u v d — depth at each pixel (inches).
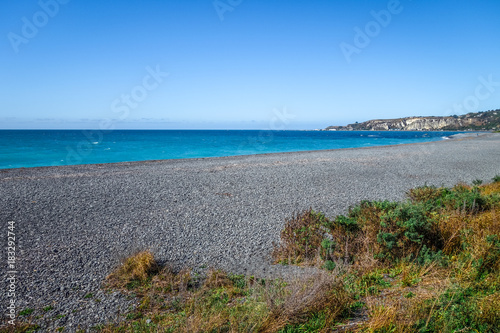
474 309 127.8
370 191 508.1
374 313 133.8
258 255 248.4
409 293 153.6
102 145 2022.6
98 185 537.6
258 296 157.9
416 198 375.6
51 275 208.8
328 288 149.3
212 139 3233.3
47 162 1083.3
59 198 437.7
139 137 3597.4
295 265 217.0
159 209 386.9
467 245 203.0
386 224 217.5
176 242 276.2
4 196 442.6
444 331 116.0
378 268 193.8
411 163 898.1
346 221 238.2
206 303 162.9
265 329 129.9
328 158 1038.4
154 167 801.6
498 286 152.3
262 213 371.9
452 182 596.7
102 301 175.8
